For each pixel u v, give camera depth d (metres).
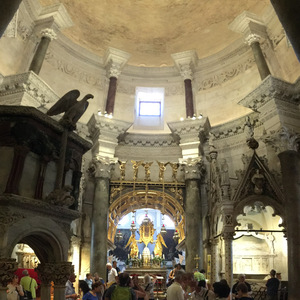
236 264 14.06
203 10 17.97
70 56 17.23
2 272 3.80
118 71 17.92
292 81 14.01
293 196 11.05
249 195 11.61
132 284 7.09
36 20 14.83
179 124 16.02
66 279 4.80
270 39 15.20
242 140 15.34
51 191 4.83
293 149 11.88
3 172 4.28
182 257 20.80
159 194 16.05
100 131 15.62
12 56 13.76
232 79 17.06
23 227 4.20
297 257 10.32
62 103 5.26
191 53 17.47
